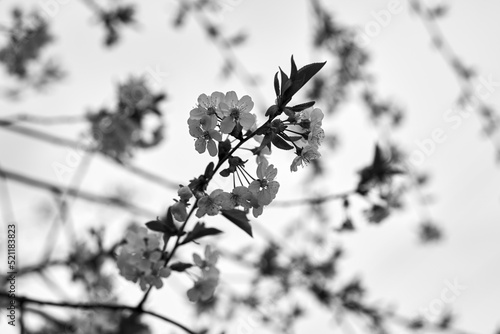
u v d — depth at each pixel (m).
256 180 0.62
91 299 1.12
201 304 1.47
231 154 0.63
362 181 0.95
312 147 0.64
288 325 1.63
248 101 0.62
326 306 1.53
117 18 1.40
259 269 1.49
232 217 0.66
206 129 0.62
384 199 0.94
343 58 1.75
